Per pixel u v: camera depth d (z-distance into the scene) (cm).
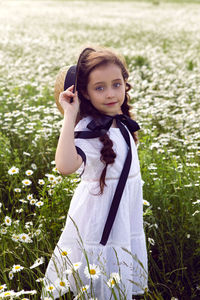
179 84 640
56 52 966
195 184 276
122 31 1548
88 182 202
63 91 200
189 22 1933
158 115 489
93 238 203
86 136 186
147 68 849
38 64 819
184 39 1356
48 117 437
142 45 1181
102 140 186
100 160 189
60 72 209
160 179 287
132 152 208
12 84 632
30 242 238
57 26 1698
